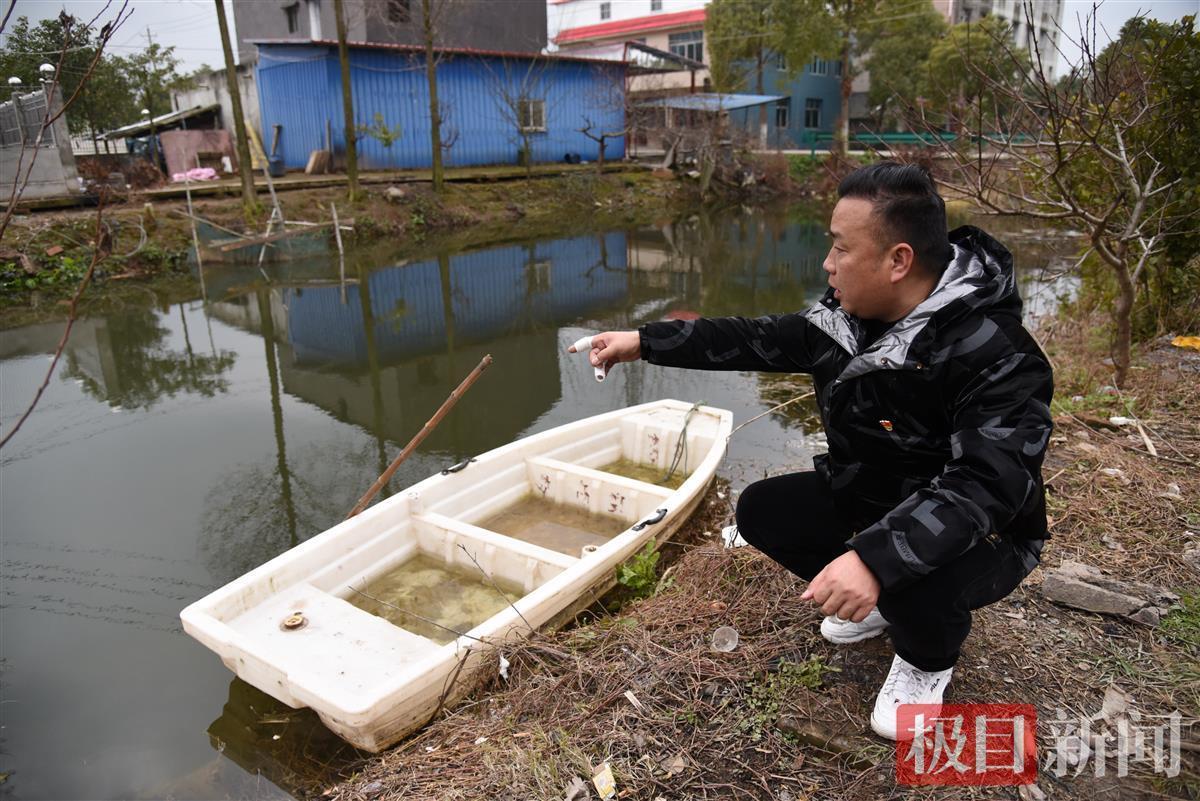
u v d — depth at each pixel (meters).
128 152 18.33
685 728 1.96
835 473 1.76
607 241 14.74
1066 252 9.92
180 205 12.53
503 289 10.55
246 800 2.33
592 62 21.67
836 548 1.99
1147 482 3.06
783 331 1.86
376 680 2.50
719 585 2.61
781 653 2.18
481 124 19.53
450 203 16.12
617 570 3.15
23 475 4.90
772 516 2.01
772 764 1.82
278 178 16.20
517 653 2.52
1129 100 4.26
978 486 1.34
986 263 1.54
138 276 10.84
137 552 3.95
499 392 6.44
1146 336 5.21
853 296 1.56
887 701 1.80
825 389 1.75
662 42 30.27
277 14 21.84
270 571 2.89
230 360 7.40
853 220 1.50
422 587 3.24
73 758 2.57
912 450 1.59
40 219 10.80
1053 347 5.46
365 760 2.38
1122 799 1.65
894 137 18.48
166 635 3.26
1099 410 3.96
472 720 2.32
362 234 13.89
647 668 2.21
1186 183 4.36
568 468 3.90
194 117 20.59
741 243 14.73
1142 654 2.09
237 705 2.79
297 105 17.73
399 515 3.40
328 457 5.16
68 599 3.53
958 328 1.46
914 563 1.30
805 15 23.28
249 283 10.79
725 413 4.48
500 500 3.90
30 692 2.90
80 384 6.70
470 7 20.52
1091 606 2.27
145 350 7.71
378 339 8.12
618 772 1.85
